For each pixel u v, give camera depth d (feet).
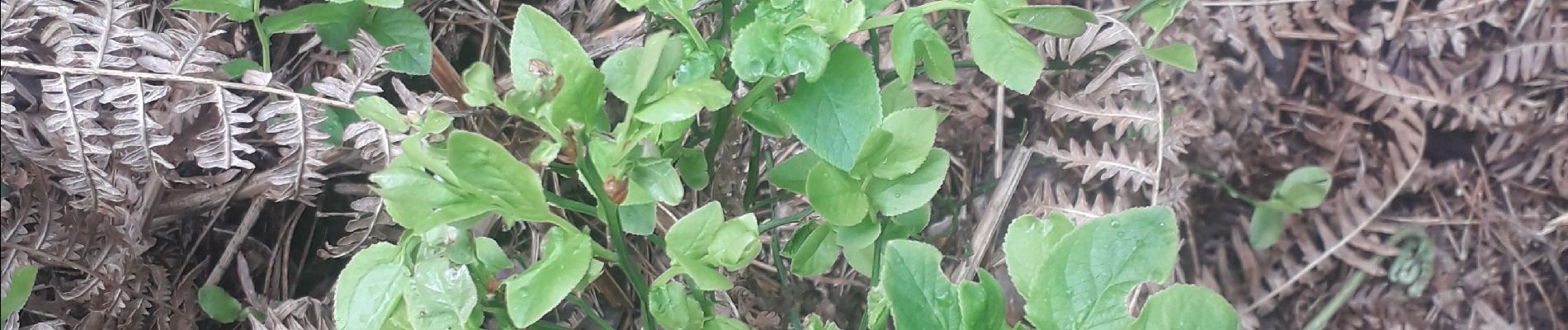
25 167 0.95
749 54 0.64
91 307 0.96
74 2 0.93
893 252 0.63
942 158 0.75
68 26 0.91
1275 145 1.28
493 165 0.57
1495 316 1.26
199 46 0.90
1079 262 0.60
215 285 1.06
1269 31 1.27
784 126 0.78
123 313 0.97
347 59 1.04
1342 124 1.29
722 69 0.72
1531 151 1.27
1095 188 1.21
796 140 1.11
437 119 0.63
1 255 0.91
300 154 0.92
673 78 0.69
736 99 1.02
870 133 0.68
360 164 1.08
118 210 0.97
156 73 0.89
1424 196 1.28
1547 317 1.26
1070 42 1.11
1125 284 0.60
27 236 0.92
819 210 0.72
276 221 1.10
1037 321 0.60
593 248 0.66
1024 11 0.70
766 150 1.09
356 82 0.90
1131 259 0.60
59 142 0.94
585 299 1.11
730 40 0.83
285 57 1.05
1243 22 1.26
